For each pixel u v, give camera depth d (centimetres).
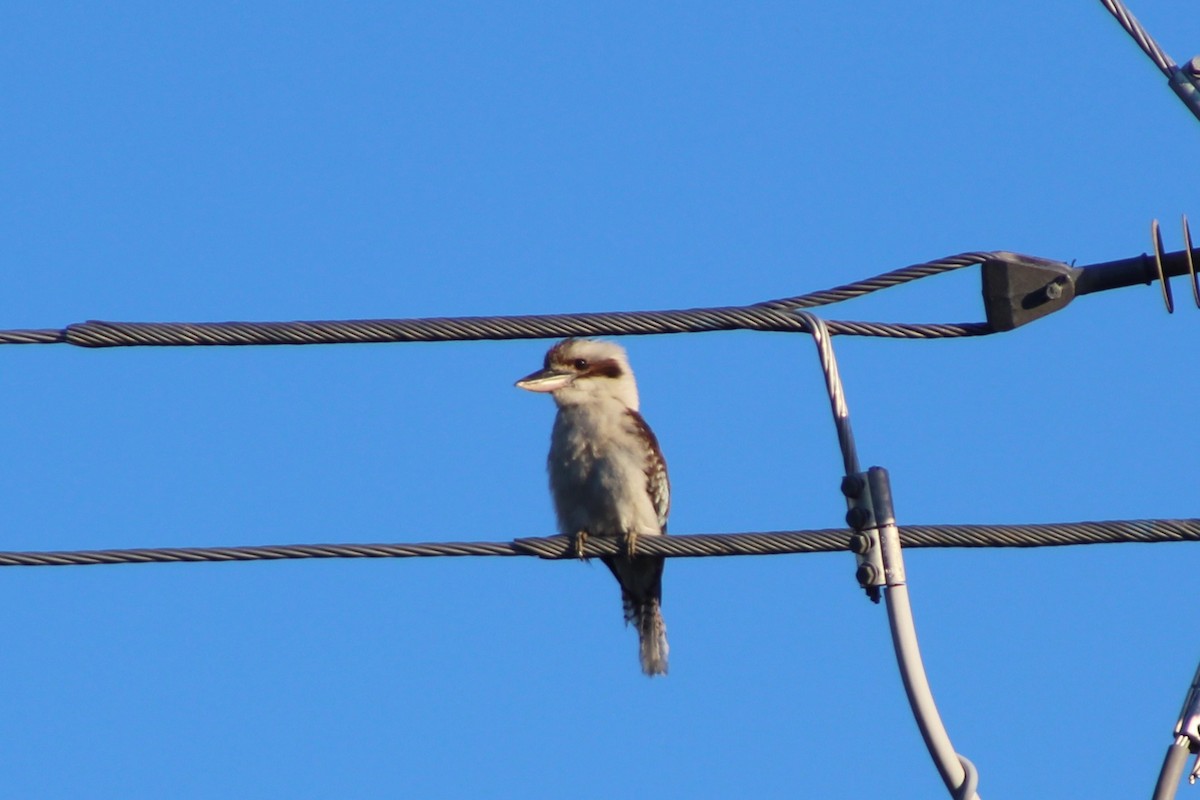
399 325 1388
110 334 1392
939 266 1395
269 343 1399
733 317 1356
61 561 1373
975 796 1093
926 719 1116
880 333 1410
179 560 1377
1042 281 1377
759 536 1397
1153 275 1353
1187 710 1062
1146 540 1312
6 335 1402
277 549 1384
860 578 1155
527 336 1382
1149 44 1212
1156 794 1052
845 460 1195
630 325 1375
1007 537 1323
